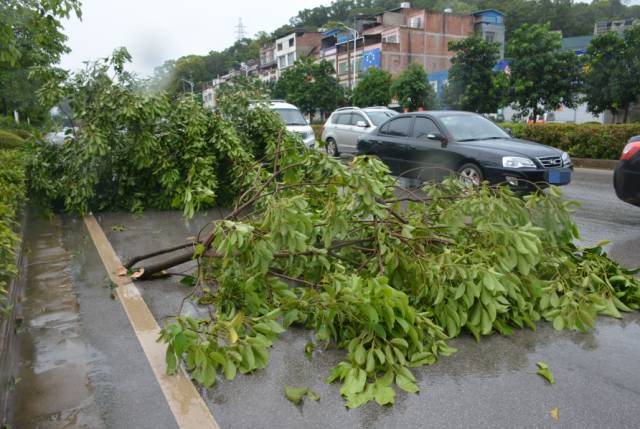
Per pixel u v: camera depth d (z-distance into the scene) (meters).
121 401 3.09
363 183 4.20
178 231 7.61
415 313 3.52
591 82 26.44
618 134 15.07
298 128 16.45
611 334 3.99
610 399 3.07
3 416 2.85
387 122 11.49
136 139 8.38
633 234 7.27
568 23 78.81
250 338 3.46
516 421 2.86
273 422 2.88
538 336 3.96
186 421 2.89
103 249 6.50
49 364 3.55
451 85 33.66
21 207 7.88
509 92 28.61
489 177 9.05
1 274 4.40
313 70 46.94
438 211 5.14
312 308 3.85
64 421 2.89
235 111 9.66
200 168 8.51
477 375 3.37
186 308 4.53
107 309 4.53
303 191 5.02
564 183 8.91
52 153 8.79
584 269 4.47
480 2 83.56
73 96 8.56
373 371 3.26
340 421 2.88
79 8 7.75
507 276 4.03
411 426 2.82
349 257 4.70
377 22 67.38
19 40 11.37
